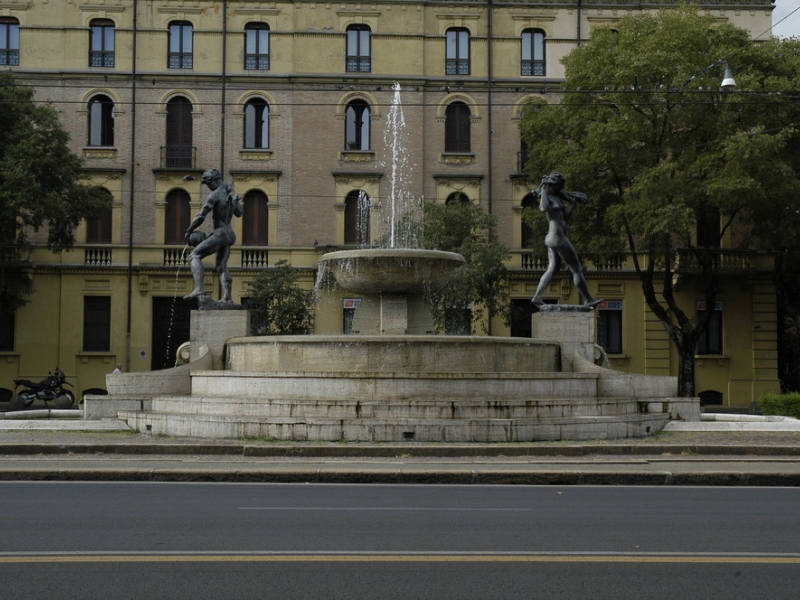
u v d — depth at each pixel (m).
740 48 40.75
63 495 14.11
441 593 8.21
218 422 20.64
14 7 50.94
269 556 9.57
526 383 22.11
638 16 44.06
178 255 50.81
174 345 50.66
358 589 8.32
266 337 24.00
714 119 39.94
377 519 11.90
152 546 10.07
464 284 43.78
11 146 42.59
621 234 44.09
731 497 14.47
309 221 51.97
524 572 8.97
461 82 52.72
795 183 38.81
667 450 19.53
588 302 26.62
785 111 39.81
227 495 14.20
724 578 8.80
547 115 45.09
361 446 19.02
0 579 8.63
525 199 52.91
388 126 52.50
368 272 25.20
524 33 53.47
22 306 48.22
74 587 8.36
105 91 51.41
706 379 51.47
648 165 41.41
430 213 46.50
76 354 49.81
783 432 22.98
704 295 51.56
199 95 51.84
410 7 52.81
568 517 12.17
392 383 21.33
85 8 51.44
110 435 21.72
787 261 47.91
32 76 50.84
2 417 27.16
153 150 51.44
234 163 51.81
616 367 51.50
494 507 13.07
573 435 20.83
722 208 39.91
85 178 50.16
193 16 52.00
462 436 20.06
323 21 52.41
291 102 52.25
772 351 51.25
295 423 20.09
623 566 9.25
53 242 45.94
